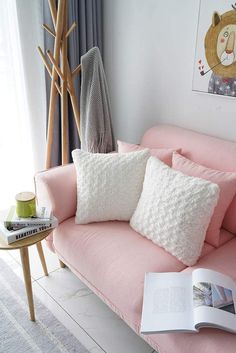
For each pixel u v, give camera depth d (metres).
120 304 1.31
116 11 2.23
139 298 1.25
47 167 2.26
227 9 1.65
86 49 2.33
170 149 1.80
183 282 1.26
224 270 1.36
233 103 1.81
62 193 1.70
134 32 2.16
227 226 1.62
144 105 2.29
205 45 1.80
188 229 1.38
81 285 1.83
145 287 1.26
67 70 2.02
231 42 1.69
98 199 1.65
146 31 2.09
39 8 2.08
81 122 2.15
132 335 1.54
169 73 2.05
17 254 2.11
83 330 1.56
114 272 1.37
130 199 1.66
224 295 1.16
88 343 1.49
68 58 2.27
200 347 1.05
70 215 1.76
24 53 2.17
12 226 1.50
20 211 1.52
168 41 1.99
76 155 1.75
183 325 1.09
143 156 1.68
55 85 2.04
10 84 2.26
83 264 1.49
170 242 1.43
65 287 1.81
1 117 2.32
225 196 1.48
